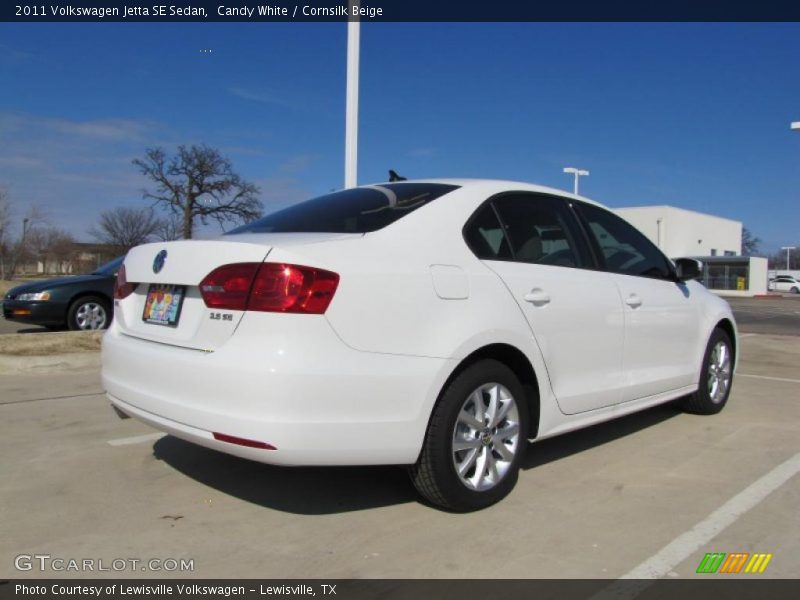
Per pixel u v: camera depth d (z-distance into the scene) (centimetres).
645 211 5397
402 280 301
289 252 281
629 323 427
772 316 2350
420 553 288
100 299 1000
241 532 307
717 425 518
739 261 5019
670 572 275
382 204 353
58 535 302
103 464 399
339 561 280
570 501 351
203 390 281
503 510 337
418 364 298
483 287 332
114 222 4325
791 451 448
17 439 451
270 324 273
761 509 343
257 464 401
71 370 705
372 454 289
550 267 381
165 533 305
